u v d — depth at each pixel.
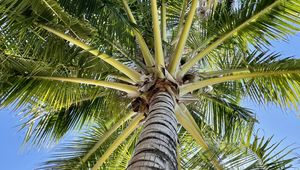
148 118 5.09
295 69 6.20
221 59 7.21
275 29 6.58
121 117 7.47
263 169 5.98
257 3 6.44
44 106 7.23
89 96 7.42
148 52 6.23
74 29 6.09
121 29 5.56
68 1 5.58
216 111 7.78
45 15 5.87
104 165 7.82
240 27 6.59
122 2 6.52
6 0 5.21
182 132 7.74
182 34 6.27
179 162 7.01
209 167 6.41
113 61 6.16
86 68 6.45
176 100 5.81
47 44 6.18
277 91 6.71
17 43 5.86
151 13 6.61
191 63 6.38
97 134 7.88
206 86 6.80
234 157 6.29
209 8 7.27
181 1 8.08
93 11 5.50
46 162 7.22
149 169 3.98
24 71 6.27
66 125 7.60
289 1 6.21
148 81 5.91
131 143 7.96
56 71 6.43
